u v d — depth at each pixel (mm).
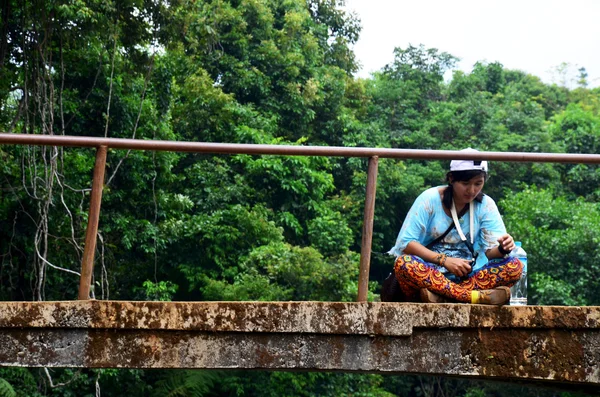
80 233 11766
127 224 13367
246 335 3705
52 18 9953
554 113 26766
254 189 16203
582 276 15727
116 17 10617
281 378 14312
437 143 21266
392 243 19938
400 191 19375
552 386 4516
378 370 3715
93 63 12211
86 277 3768
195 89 15938
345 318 3721
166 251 14703
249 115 16891
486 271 4055
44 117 9812
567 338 3775
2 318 3625
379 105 22438
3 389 11109
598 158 4008
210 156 16500
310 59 19469
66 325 3645
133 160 12977
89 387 13070
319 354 3711
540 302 15625
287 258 14445
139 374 13641
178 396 13602
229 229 14797
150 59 11742
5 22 9641
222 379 14539
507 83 27797
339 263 14969
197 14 12664
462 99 22875
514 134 21453
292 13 19406
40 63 10289
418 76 23156
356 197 18656
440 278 3941
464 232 4250
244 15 18688
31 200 11141
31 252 11688
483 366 3734
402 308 3742
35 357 3631
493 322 3756
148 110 13141
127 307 3676
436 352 3738
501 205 18156
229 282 15148
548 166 20359
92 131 12844
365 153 3951
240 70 17750
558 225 16953
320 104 19000
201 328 3672
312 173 16812
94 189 3838
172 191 15766
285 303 3713
